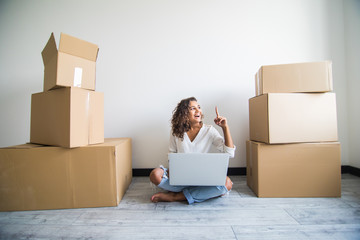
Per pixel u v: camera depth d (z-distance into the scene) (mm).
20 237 860
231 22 1793
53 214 1083
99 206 1168
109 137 1806
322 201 1199
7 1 1812
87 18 1805
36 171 1134
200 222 965
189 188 1235
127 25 1804
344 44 1781
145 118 1803
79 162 1154
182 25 1796
